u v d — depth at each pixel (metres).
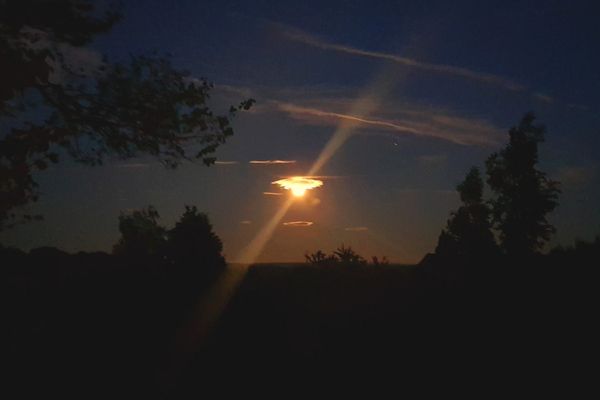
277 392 9.26
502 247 20.78
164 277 18.22
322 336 12.87
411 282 17.22
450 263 18.77
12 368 10.35
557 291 13.98
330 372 10.32
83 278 16.86
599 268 14.93
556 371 9.70
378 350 11.57
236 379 9.99
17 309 13.58
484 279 16.08
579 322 11.91
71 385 9.68
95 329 13.00
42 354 11.20
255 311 15.05
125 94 11.12
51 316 13.52
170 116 11.18
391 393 9.12
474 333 12.10
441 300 14.89
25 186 10.67
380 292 16.41
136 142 11.40
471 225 20.94
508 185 20.67
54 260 18.72
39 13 10.36
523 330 11.96
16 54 10.07
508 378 9.57
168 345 12.17
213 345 12.23
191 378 10.05
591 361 9.98
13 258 18.28
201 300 16.17
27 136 10.66
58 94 10.92
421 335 12.44
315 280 18.09
